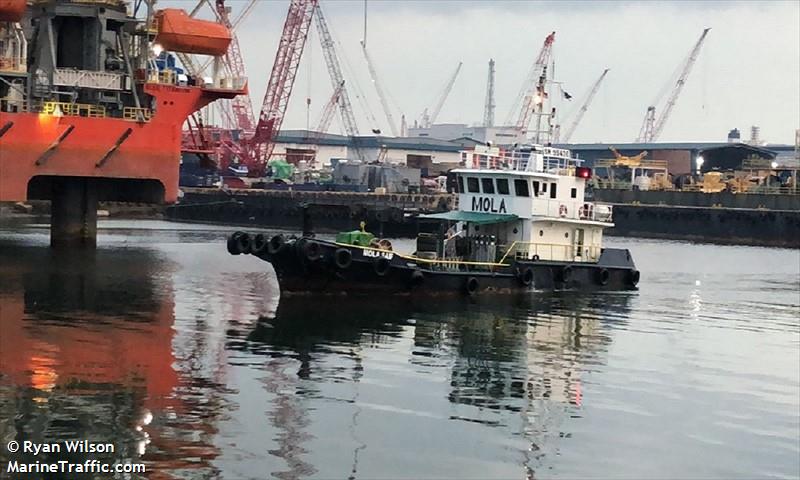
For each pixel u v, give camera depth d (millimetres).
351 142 196500
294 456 21703
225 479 20250
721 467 22766
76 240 63594
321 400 25984
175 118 60469
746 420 26531
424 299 42500
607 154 185000
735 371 32312
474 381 28922
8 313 35938
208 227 99375
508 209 46219
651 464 22672
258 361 29953
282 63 139875
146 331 33656
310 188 127250
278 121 142625
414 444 22938
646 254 80188
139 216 113812
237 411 24562
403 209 90875
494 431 24234
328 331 35094
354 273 41281
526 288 45500
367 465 21453
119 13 62531
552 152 48188
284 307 39719
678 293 51344
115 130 58781
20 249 59812
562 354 33344
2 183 56375
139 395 25422
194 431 22891
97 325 34281
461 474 21281
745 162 139000
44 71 59500
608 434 24594
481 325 37625
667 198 112438
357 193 114312
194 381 27141
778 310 46688
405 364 30578
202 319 36562
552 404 26953
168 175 60375
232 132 159125
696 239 104125
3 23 60000
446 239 45406
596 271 48469
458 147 197625
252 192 112688
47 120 56969
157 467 20672
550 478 21359
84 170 58250
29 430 22406
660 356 34000
